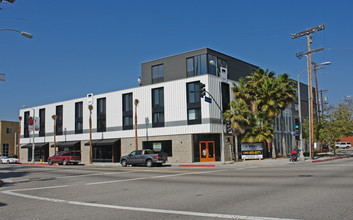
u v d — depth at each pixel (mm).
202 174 19625
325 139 42812
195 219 7262
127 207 9219
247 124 34062
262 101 35656
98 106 44438
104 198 11188
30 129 48469
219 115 34938
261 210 7902
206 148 34812
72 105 48156
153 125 37531
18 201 11172
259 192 10883
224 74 36969
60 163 39875
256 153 34844
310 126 34094
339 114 42812
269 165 27266
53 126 51188
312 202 8617
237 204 8844
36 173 25219
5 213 8906
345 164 23938
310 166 22922
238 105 33906
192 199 10141
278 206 8289
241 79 35469
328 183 12445
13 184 17547
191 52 38719
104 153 43156
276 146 44594
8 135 67000
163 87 37219
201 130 33594
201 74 37500
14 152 67750
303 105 58406
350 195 9484
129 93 40812
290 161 30734
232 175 17984
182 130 34938
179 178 17531
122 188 13969
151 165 29484
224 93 36656
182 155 34594
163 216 7738
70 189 14258
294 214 7312
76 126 47312
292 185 12320
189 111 35031
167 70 40438
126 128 40500
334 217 6879
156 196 11172
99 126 43750
